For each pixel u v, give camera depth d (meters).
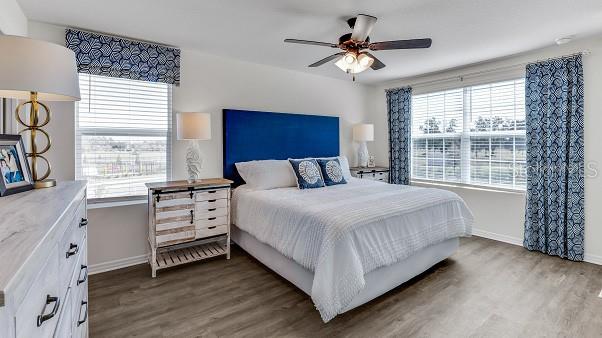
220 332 1.96
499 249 3.49
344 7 2.32
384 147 5.16
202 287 2.58
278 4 2.28
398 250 2.37
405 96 4.68
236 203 3.31
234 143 3.68
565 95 3.13
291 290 2.54
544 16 2.46
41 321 0.69
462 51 3.34
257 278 2.77
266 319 2.11
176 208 2.87
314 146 4.47
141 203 3.10
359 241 2.10
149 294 2.45
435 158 4.50
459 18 2.50
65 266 1.00
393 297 2.41
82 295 1.44
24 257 0.58
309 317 2.14
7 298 0.47
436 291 2.50
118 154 3.03
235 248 3.59
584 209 3.11
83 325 1.49
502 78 3.71
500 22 2.58
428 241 2.66
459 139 4.20
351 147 5.08
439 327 2.01
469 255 3.31
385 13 2.41
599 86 2.98
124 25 2.66
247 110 3.80
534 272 2.86
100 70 2.81
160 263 2.84
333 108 4.78
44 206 1.03
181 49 3.30
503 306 2.27
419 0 2.20
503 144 3.77
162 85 3.25
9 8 2.07
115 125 3.00
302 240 2.27
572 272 2.86
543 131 3.31
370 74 4.46
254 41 3.08
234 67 3.70
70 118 2.74
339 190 3.27
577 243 3.11
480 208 3.98
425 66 3.97
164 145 3.28
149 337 1.90
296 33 2.86
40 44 1.29
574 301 2.33
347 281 1.97
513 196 3.67
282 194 3.04
